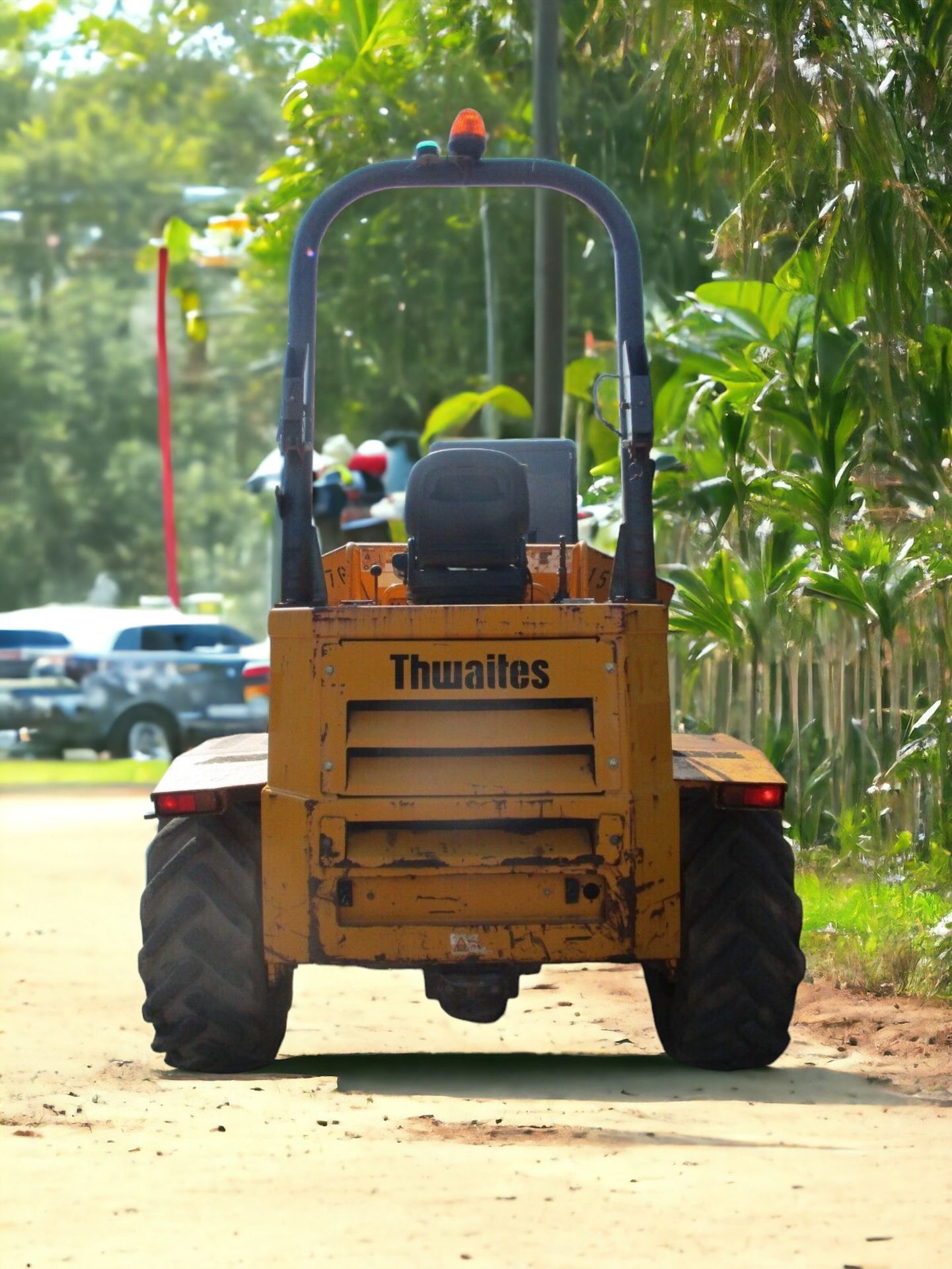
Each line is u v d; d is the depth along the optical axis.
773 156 38.44
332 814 24.88
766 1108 23.61
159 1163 18.47
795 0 36.59
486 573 26.17
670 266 64.88
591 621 24.98
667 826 24.98
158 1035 27.17
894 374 40.50
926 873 40.62
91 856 58.06
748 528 47.75
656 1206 16.64
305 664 25.00
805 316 47.81
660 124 42.34
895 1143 20.38
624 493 25.75
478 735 24.91
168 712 90.38
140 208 183.25
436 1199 16.91
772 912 27.11
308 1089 24.97
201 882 27.00
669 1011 27.80
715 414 48.28
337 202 26.17
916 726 41.66
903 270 37.19
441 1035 31.81
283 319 151.88
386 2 81.62
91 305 194.50
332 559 29.97
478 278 90.06
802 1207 16.62
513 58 71.38
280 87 109.62
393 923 25.06
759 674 47.06
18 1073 26.30
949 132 39.47
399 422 99.06
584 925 25.00
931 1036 30.19
